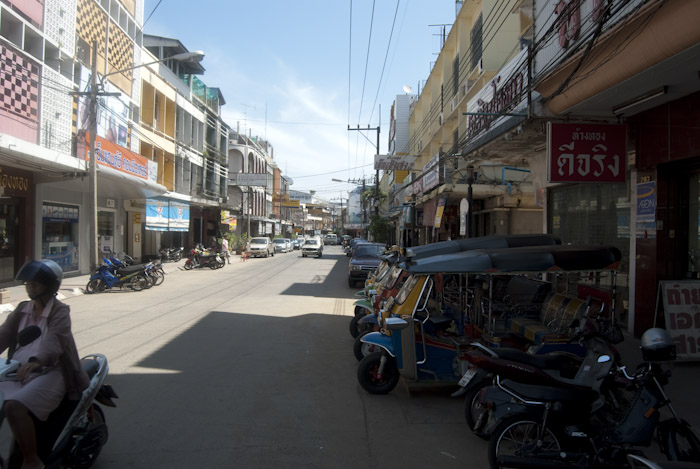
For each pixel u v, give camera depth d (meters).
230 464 4.05
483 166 17.84
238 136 52.50
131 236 26.42
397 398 5.84
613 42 6.30
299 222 101.06
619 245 9.45
